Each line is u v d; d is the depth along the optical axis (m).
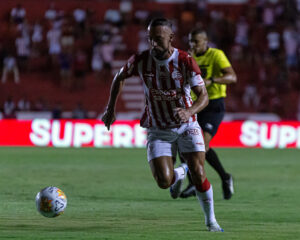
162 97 22.56
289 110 110.06
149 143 23.30
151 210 29.05
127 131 83.06
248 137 84.81
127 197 34.28
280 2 121.88
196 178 22.56
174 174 25.11
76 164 56.84
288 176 48.53
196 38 34.66
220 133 84.75
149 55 22.33
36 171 49.72
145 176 46.81
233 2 125.88
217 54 34.62
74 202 31.72
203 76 34.72
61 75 108.50
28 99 107.38
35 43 111.38
